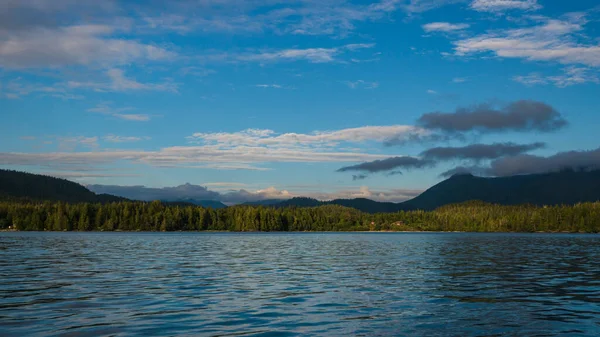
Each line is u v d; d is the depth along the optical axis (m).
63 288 34.72
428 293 33.28
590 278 42.34
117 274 44.34
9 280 39.16
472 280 40.81
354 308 27.48
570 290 34.75
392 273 46.66
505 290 34.72
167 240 138.88
